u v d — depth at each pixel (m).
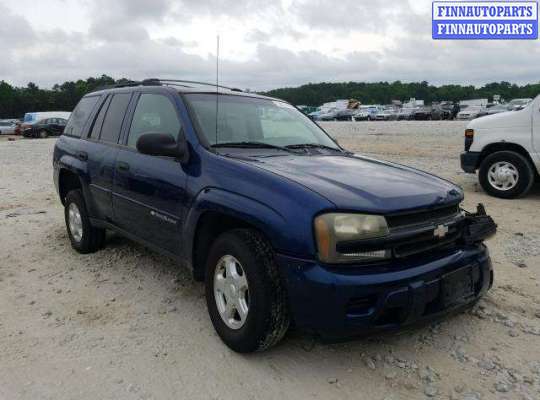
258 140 3.99
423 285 2.82
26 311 3.91
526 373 3.00
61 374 3.03
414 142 18.05
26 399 2.79
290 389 2.86
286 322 2.96
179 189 3.58
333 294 2.67
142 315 3.81
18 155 18.08
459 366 3.08
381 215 2.80
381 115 48.22
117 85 5.12
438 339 3.40
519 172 7.71
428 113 45.69
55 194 9.09
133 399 2.79
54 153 5.73
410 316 2.79
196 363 3.13
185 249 3.59
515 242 5.55
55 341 3.43
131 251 5.32
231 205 3.10
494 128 7.94
